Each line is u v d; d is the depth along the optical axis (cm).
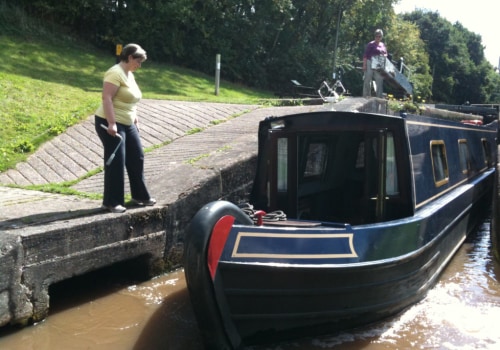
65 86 1328
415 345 482
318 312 474
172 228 645
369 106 1348
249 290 443
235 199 764
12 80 1214
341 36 3306
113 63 1881
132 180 609
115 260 562
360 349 471
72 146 970
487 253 816
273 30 2797
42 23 2017
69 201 642
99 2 2116
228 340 445
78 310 535
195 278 419
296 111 1247
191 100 1495
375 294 509
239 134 1025
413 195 572
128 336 484
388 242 516
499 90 7794
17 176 827
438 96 6334
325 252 467
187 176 709
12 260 455
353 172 669
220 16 2498
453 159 827
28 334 473
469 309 572
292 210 592
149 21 2231
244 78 2672
